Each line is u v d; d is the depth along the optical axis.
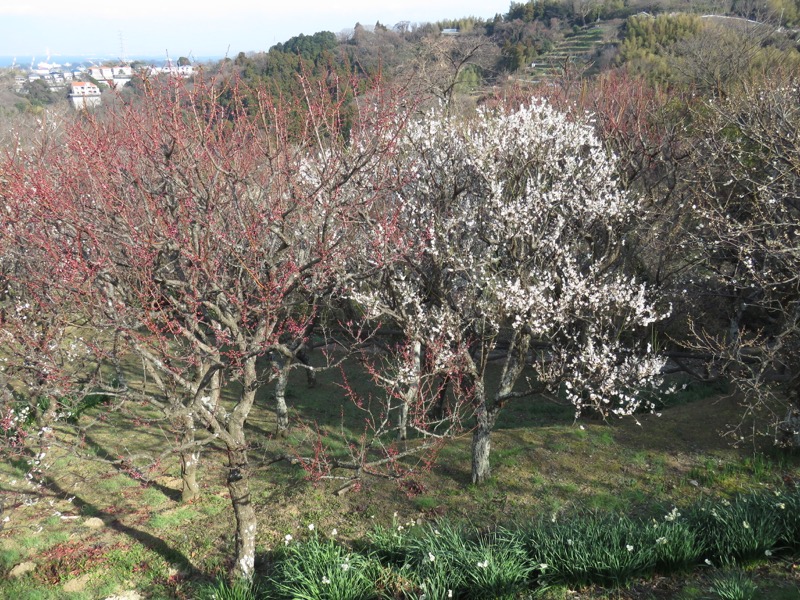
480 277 13.95
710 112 19.88
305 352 20.45
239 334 9.45
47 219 9.08
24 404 16.17
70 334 15.26
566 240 14.70
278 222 9.52
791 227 14.31
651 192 17.31
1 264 12.37
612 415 16.53
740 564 9.24
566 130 15.66
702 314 17.69
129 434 16.78
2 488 13.96
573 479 13.01
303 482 13.95
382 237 11.50
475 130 16.30
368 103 11.75
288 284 9.04
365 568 9.73
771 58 30.05
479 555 9.55
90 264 8.78
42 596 10.27
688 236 16.91
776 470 12.33
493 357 20.44
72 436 16.48
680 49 40.19
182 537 12.00
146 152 9.62
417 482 13.57
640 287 14.75
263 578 10.38
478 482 13.21
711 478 12.27
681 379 19.31
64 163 11.39
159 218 8.86
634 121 21.75
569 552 9.55
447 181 14.23
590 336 14.25
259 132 11.32
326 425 17.80
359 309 17.70
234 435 9.86
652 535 9.67
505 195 14.53
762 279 13.44
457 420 13.69
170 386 11.98
